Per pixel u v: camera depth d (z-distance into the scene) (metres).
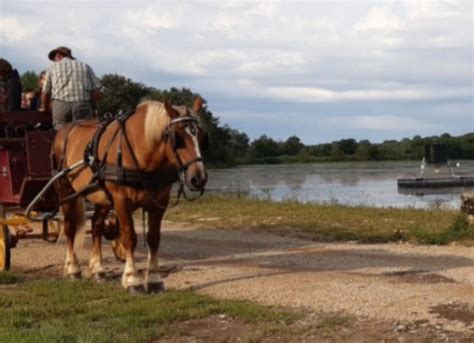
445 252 12.08
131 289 9.43
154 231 9.50
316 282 9.62
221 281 9.99
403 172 63.84
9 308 8.65
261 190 37.25
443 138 95.06
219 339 7.44
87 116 11.57
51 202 11.47
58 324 7.83
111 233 11.37
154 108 9.07
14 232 11.84
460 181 40.59
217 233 15.66
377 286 9.23
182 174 8.71
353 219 16.84
